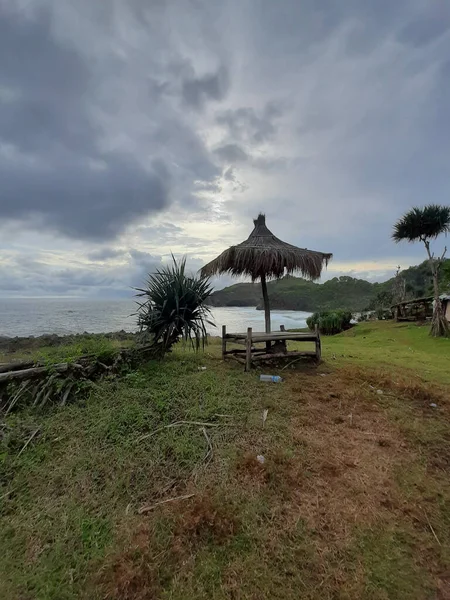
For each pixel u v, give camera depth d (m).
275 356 5.12
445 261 15.74
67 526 1.89
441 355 7.25
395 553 1.79
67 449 2.58
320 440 2.87
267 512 2.02
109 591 1.54
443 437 3.02
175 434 2.81
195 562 1.70
